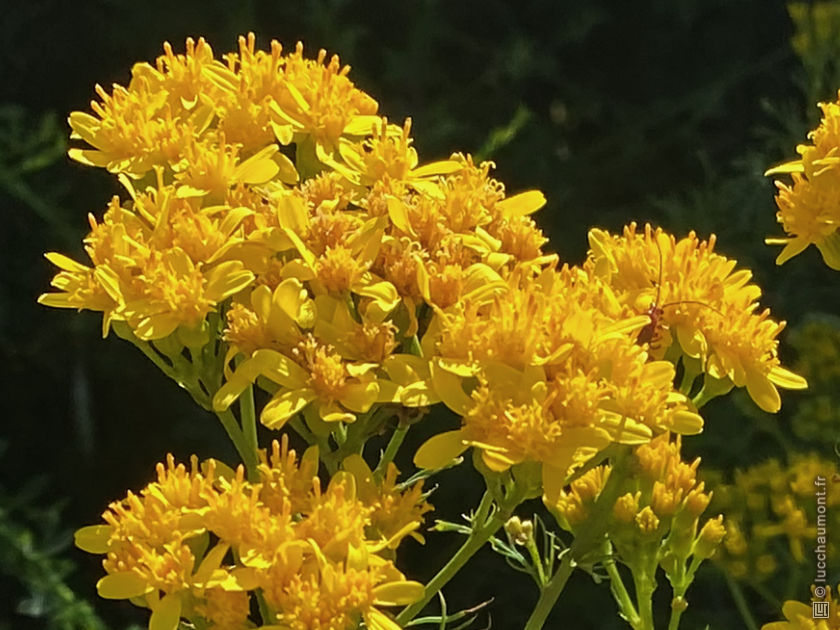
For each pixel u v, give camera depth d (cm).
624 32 44
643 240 21
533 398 19
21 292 40
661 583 35
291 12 39
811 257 37
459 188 21
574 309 19
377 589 19
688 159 42
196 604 19
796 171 23
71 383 41
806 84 34
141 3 39
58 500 40
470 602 37
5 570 33
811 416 28
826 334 29
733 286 21
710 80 43
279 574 19
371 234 20
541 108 44
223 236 20
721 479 28
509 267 21
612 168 41
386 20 42
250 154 22
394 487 20
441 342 20
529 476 19
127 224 21
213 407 20
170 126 22
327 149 22
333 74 22
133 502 19
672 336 21
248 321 20
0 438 39
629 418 19
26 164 34
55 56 41
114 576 19
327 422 20
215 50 39
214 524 19
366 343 20
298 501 19
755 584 26
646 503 22
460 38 42
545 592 20
